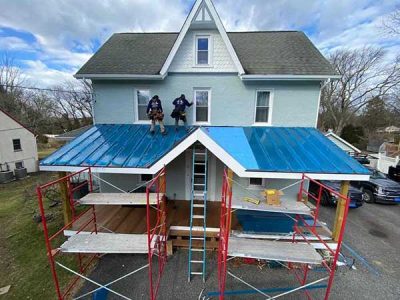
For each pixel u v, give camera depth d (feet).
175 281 21.45
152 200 20.21
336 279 22.16
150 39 44.04
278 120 34.50
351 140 118.42
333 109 129.39
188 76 34.19
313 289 20.75
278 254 17.11
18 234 30.22
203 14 30.71
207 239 26.25
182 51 33.47
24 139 83.05
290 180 33.58
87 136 31.30
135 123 35.86
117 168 23.88
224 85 34.06
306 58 35.63
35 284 20.99
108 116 35.78
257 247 18.04
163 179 22.20
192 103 33.24
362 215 37.50
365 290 20.75
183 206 33.35
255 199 20.54
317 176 23.48
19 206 42.22
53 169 24.23
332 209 39.88
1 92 124.98
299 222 28.71
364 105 121.29
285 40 41.50
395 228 32.94
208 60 33.60
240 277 22.07
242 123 34.86
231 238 19.48
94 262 24.07
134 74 32.78
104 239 19.01
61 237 28.66
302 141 29.71
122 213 31.14
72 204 21.81
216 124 35.22
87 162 24.49
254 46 39.83
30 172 84.69
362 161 72.33
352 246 28.04
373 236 30.58
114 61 36.24
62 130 158.51
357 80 116.88
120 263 24.00
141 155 26.05
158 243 20.51
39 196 16.21
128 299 17.60
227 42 31.53
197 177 35.37
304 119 34.19
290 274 22.68
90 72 33.53
